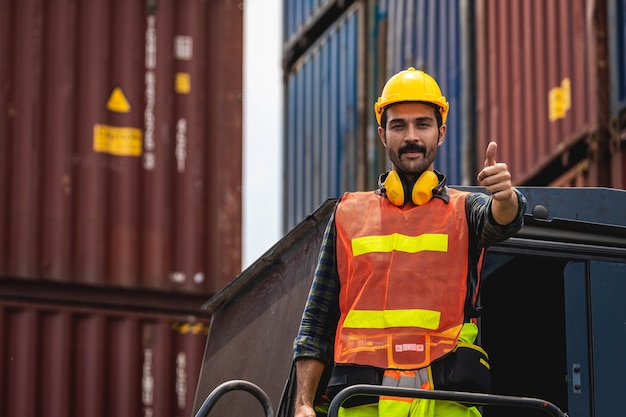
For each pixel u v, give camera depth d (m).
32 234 14.38
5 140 14.47
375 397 4.61
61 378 14.02
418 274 4.61
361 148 17.61
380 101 4.80
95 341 14.29
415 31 16.83
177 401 14.44
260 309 6.01
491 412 6.05
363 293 4.64
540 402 4.45
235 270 15.15
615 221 5.47
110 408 14.12
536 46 14.34
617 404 5.24
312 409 4.67
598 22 13.08
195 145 15.27
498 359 6.10
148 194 14.97
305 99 19.86
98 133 14.86
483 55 15.40
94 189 14.73
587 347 5.28
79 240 14.55
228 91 15.53
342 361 4.61
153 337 14.52
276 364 5.62
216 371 6.39
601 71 12.99
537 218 5.37
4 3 14.63
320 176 18.95
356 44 17.98
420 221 4.68
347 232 4.76
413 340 4.55
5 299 14.12
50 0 14.83
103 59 15.01
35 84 14.67
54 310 14.23
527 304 6.02
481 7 15.45
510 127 14.82
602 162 12.95
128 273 14.68
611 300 5.33
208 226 15.16
